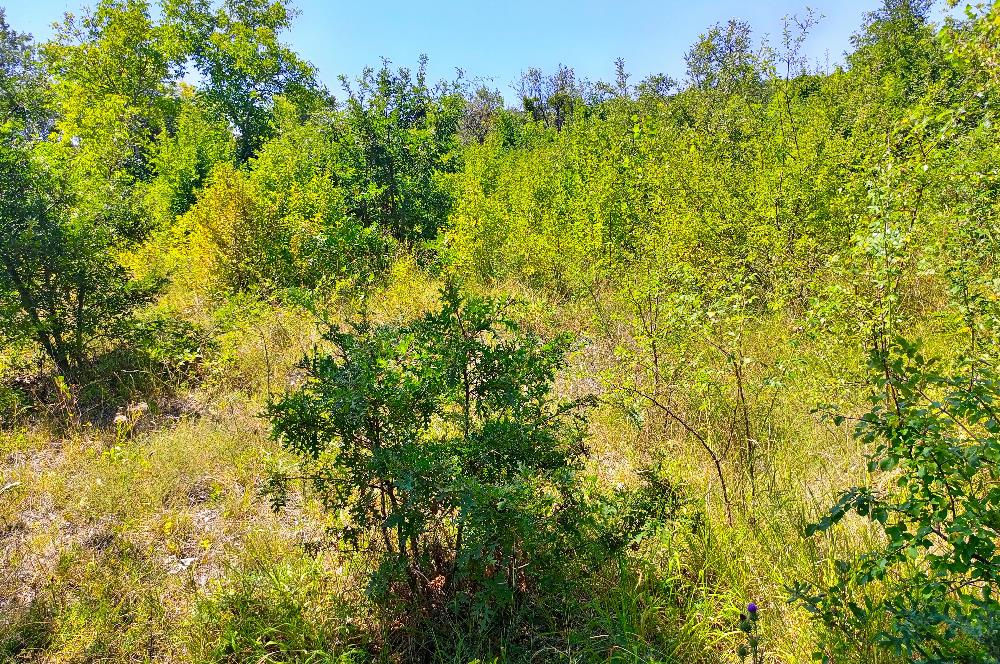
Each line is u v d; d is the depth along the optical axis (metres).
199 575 3.43
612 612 2.92
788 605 2.76
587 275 6.42
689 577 3.14
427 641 2.86
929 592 1.92
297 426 2.62
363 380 2.52
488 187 13.46
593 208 7.55
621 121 12.61
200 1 25.69
